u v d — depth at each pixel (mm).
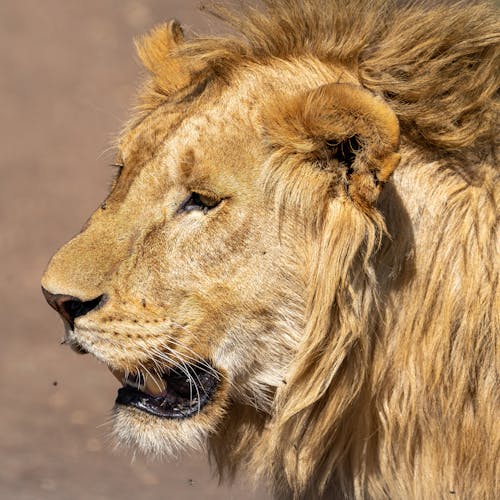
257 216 8547
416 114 8664
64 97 30734
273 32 9031
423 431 8766
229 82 8820
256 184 8539
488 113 8711
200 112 8742
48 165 27594
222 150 8570
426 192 8680
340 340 8516
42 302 22469
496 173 8719
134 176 8852
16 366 19828
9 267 23500
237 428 9305
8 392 18719
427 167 8719
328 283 8445
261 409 9000
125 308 8680
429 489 8812
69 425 17469
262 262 8570
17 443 16594
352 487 9141
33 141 28719
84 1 35625
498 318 8461
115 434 9234
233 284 8594
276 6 9289
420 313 8672
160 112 9062
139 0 35500
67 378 19453
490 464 8617
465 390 8602
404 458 8859
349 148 8391
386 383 8789
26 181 26844
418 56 8898
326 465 9078
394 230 8648
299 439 8945
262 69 8883
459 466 8727
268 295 8602
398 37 8945
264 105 8648
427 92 8695
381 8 9156
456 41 8883
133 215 8773
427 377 8672
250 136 8578
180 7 34875
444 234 8641
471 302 8531
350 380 8719
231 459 9461
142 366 8750
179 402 9062
